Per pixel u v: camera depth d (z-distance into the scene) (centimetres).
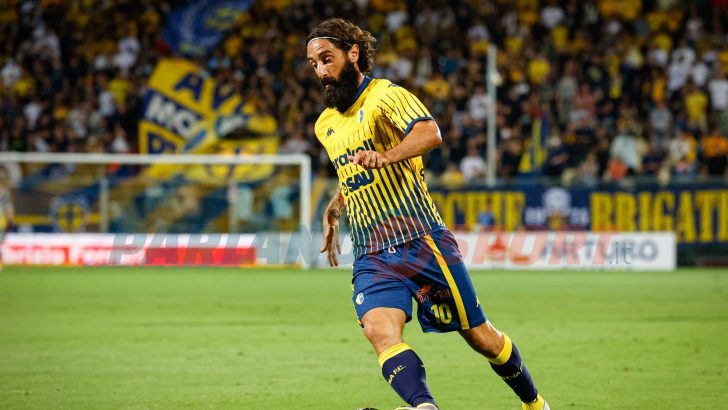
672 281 5747
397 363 1559
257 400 2250
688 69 8175
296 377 2556
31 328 3578
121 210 7031
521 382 1786
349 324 3716
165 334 3422
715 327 3622
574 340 3272
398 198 1645
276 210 7038
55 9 8781
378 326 1593
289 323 3744
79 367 2719
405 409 1466
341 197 1783
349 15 8788
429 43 8581
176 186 7062
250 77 8288
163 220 7056
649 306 4372
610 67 8206
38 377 2558
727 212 6738
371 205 1658
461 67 8169
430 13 8662
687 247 6750
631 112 7606
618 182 6712
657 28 8569
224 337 3344
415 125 1562
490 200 6769
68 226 6969
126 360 2844
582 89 7738
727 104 7988
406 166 1653
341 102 1664
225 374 2606
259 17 8800
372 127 1636
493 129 7169
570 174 7219
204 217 7062
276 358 2881
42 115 8044
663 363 2780
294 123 7919
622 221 6712
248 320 3841
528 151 7431
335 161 1695
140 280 5800
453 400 2252
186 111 7262
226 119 7281
